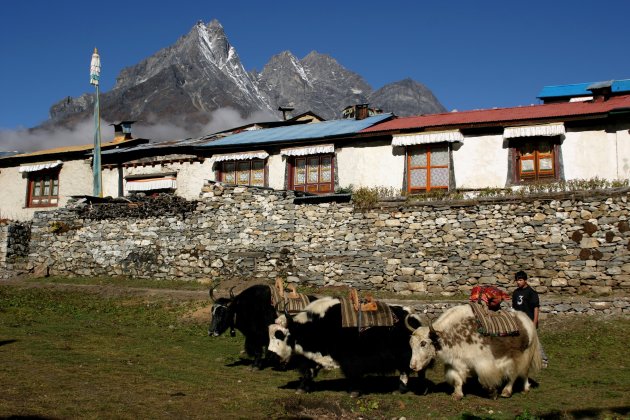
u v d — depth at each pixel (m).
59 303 18.83
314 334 9.18
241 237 21.23
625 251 16.34
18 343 12.30
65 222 24.53
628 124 19.27
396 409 8.37
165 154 27.19
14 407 7.57
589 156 19.72
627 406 8.52
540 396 9.12
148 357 11.59
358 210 19.59
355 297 9.23
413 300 17.34
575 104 22.03
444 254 18.28
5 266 24.73
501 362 8.83
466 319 8.95
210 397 8.61
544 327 14.63
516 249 17.50
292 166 24.69
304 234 20.27
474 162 21.20
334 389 9.52
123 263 23.09
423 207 18.77
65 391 8.52
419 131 21.80
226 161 25.81
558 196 17.27
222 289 19.91
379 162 22.77
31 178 31.03
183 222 22.30
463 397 9.03
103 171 28.73
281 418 7.73
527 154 20.67
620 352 12.48
